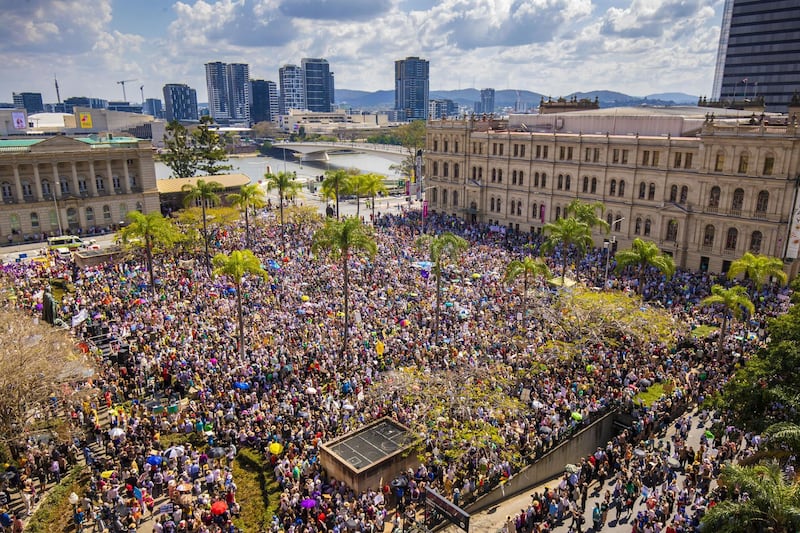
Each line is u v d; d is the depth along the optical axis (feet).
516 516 105.19
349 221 166.91
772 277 237.25
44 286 214.90
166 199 385.50
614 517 109.50
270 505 105.60
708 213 262.26
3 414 113.19
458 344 161.48
